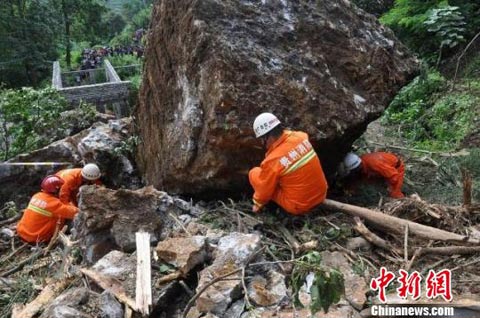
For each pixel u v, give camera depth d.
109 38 27.70
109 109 10.82
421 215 4.87
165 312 3.82
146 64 6.43
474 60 9.20
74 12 22.34
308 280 3.69
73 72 15.80
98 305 3.69
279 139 4.53
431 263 4.22
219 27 5.16
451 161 6.71
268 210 5.11
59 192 5.79
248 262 3.83
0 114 7.57
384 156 5.66
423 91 9.27
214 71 4.95
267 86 5.03
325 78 5.33
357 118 5.31
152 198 4.88
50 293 4.08
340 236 4.59
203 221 4.93
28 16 19.95
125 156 7.08
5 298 4.32
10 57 19.22
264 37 5.29
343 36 5.65
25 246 5.60
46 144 7.96
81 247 4.70
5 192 6.99
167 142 5.79
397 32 10.91
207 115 5.05
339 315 3.42
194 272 4.04
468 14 9.80
